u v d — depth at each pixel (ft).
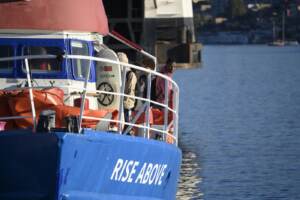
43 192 76.48
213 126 231.71
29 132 75.92
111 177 80.28
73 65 88.22
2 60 80.74
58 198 76.54
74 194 77.51
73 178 76.95
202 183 141.79
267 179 147.23
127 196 82.64
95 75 91.04
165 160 87.40
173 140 96.53
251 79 472.85
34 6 88.33
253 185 141.49
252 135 210.18
